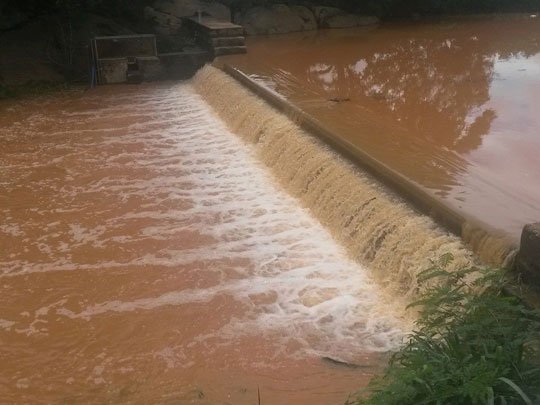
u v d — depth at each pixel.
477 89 14.14
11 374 6.96
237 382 6.55
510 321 5.25
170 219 10.56
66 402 6.46
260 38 23.59
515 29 22.59
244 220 10.37
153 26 23.72
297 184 11.06
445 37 21.45
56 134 15.41
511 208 7.63
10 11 21.11
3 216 10.95
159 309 8.05
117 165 13.15
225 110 16.17
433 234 7.59
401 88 14.45
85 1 22.48
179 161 13.22
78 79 20.72
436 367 4.65
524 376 4.38
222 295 8.27
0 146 14.58
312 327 7.46
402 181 8.66
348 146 10.24
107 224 10.52
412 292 7.46
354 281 8.36
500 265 6.65
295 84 15.16
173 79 20.89
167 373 6.83
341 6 26.50
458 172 8.91
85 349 7.34
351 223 9.18
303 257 9.09
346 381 6.38
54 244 9.91
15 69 19.88
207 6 24.77
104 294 8.48
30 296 8.51
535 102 12.91
